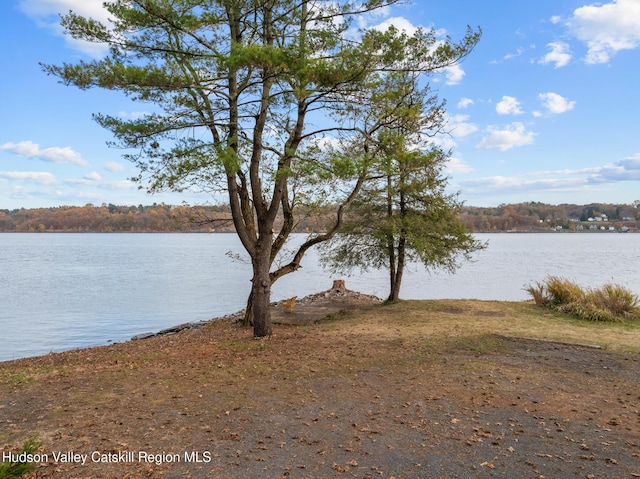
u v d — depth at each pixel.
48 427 5.05
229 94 9.73
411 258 16.42
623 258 60.44
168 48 9.03
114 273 43.78
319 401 5.86
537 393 6.12
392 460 4.20
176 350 9.71
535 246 103.19
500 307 14.77
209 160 8.67
